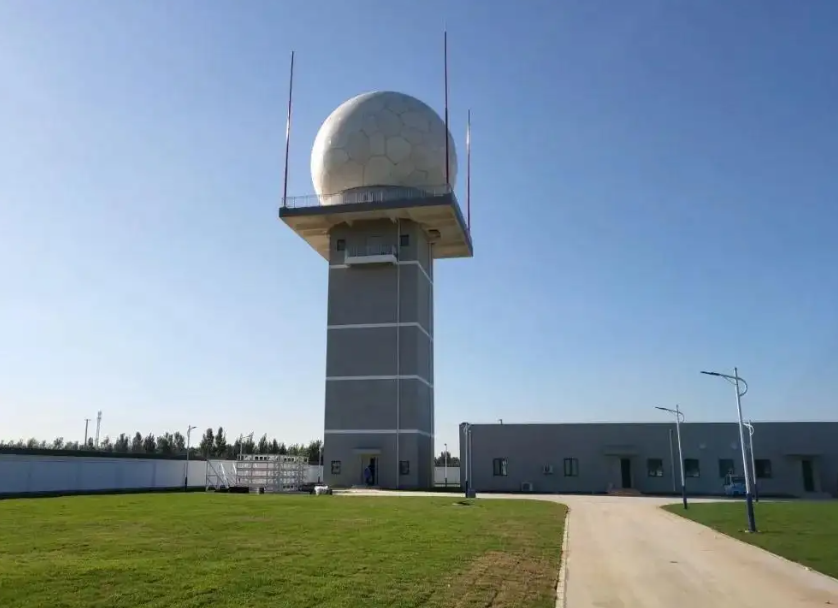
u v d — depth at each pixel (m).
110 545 18.27
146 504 33.69
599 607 13.47
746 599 14.32
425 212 60.53
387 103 63.00
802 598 14.45
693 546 22.33
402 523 25.95
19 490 45.69
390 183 61.91
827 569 17.86
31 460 46.91
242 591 12.90
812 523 29.36
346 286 62.62
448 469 92.06
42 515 26.72
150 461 59.19
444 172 63.34
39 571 14.18
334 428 60.53
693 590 15.20
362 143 61.72
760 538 24.14
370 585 13.77
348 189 62.62
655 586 15.61
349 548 18.75
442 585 14.12
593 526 28.36
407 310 61.28
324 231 64.94
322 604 12.13
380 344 61.16
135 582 13.39
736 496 58.53
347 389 60.94
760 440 61.91
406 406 59.75
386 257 60.69
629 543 23.02
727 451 62.19
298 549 18.30
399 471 58.91
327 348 61.97
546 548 20.56
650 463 63.16
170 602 11.95
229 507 32.16
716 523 29.47
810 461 60.97
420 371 61.41
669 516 33.28
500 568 16.53
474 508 34.97
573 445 64.44
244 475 55.50
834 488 60.25
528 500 44.88
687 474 62.44
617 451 63.31
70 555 16.48
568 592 14.67
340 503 36.59
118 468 55.31
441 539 21.45
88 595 12.27
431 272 67.81
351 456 59.78
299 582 13.84
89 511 28.84
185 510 29.94
